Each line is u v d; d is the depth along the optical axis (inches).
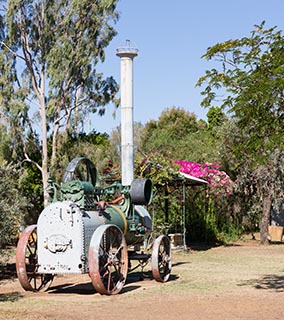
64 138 1100.5
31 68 1112.8
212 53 450.9
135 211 558.6
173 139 1581.0
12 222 572.4
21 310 400.2
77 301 435.5
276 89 417.7
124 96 634.2
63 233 446.6
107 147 1213.7
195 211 1012.5
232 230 1050.7
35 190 1065.5
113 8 1114.1
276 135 425.4
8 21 1085.8
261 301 427.5
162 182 823.1
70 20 1098.7
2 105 1080.2
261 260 735.1
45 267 451.5
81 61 1087.0
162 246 545.0
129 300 437.7
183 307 405.7
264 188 988.6
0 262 609.9
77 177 519.5
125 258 478.6
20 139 1086.4
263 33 442.3
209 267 654.5
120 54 632.4
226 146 1036.5
